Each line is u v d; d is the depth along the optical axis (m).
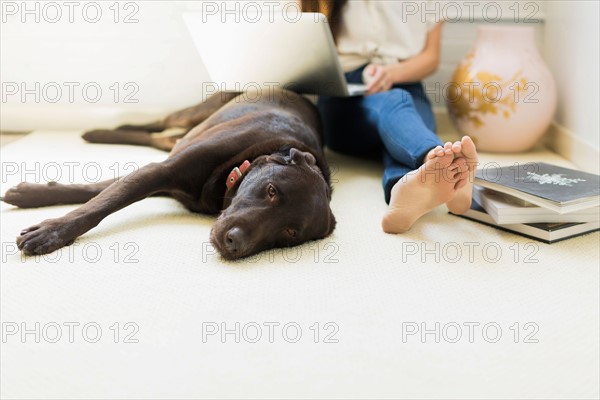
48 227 1.45
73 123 2.85
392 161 2.03
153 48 2.81
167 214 1.76
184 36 2.80
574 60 2.58
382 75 2.39
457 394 0.99
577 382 1.03
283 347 1.09
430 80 3.13
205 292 1.28
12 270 1.33
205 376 1.01
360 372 1.03
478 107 2.63
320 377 1.02
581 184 1.72
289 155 1.69
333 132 2.54
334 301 1.27
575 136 2.52
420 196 1.58
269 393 0.97
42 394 0.95
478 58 2.66
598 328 1.20
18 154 2.35
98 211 1.52
